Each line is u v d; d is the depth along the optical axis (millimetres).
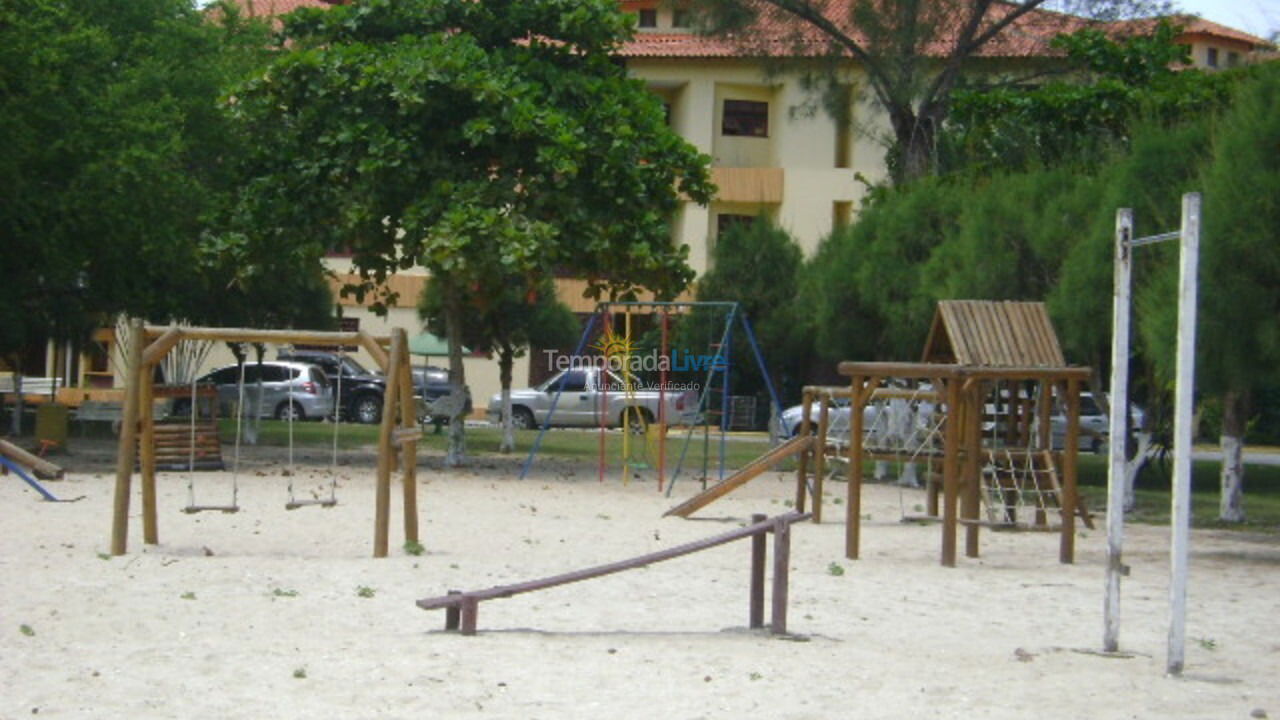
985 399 23531
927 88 45656
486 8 33688
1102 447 52219
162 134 33281
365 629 13930
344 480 30578
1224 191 22375
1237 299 22156
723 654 12906
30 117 31469
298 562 18328
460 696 11000
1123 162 29516
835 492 32531
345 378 57250
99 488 27312
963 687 11844
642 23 67688
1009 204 33250
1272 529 27750
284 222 32875
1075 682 12266
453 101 31969
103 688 11125
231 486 28297
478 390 67375
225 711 10461
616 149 31578
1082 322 29031
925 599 17094
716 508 27828
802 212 61375
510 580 17266
